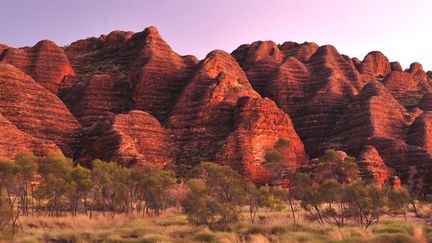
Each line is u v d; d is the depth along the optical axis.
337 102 131.12
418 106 150.00
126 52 158.12
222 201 40.28
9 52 143.00
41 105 108.56
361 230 28.33
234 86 118.94
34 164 45.06
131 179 54.53
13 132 88.38
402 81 167.00
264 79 154.25
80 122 126.94
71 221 38.47
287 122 105.62
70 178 47.97
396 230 30.14
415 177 93.94
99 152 96.25
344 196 39.97
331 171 50.12
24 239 25.97
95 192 52.41
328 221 37.75
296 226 32.38
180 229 32.50
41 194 47.66
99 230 32.06
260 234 26.59
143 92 132.25
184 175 90.44
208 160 95.44
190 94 118.00
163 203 59.50
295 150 102.94
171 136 107.44
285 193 55.84
